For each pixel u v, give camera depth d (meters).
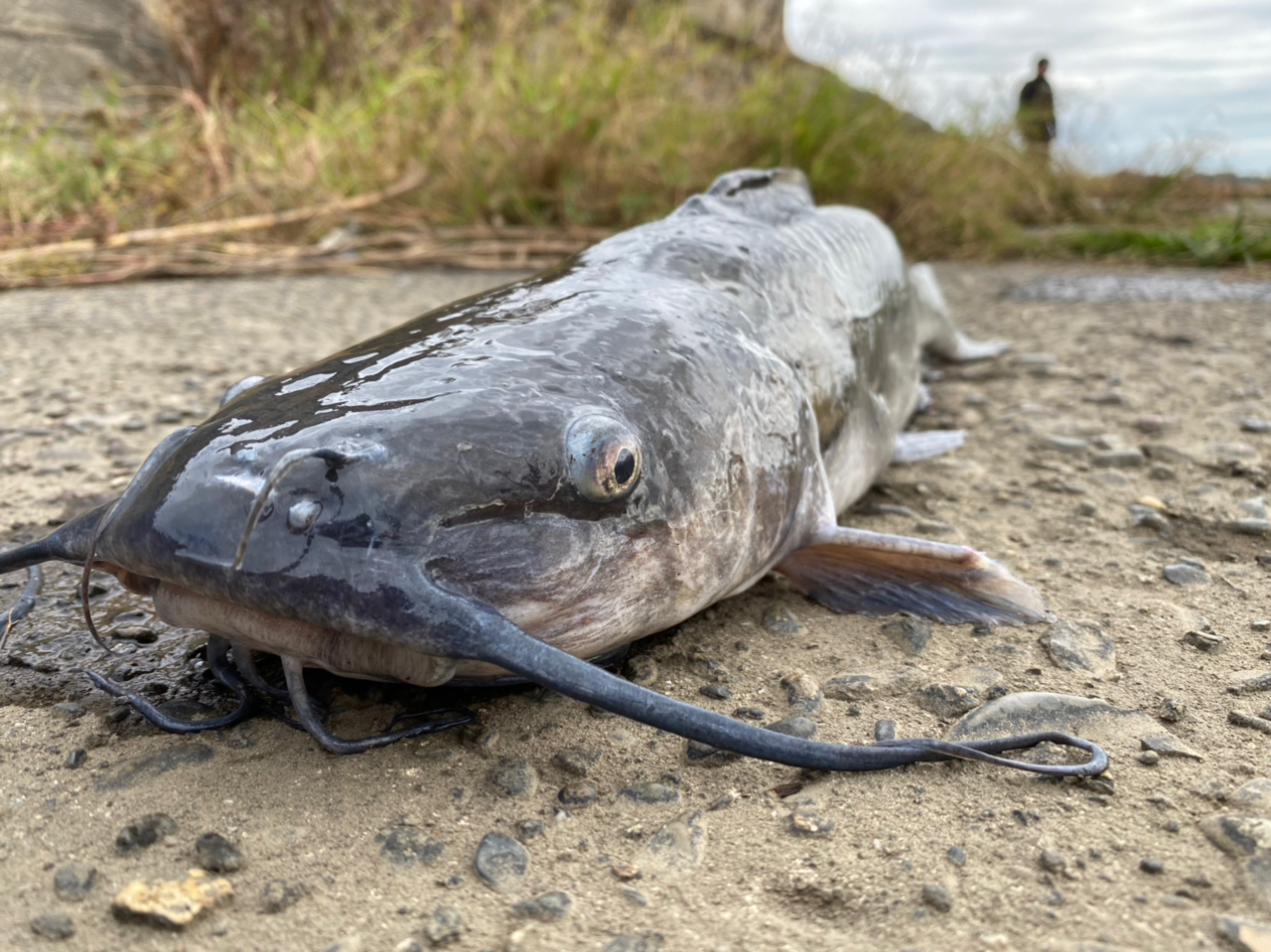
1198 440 0.56
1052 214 1.74
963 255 1.43
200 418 0.59
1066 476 0.52
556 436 0.26
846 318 0.45
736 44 1.70
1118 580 0.40
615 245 0.39
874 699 0.31
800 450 0.36
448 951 0.21
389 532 0.24
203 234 1.16
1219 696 0.31
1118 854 0.24
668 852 0.25
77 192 1.19
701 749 0.28
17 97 1.32
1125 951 0.21
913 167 1.42
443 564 0.24
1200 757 0.28
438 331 0.31
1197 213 1.84
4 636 0.35
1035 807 0.26
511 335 0.30
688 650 0.34
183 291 1.00
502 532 0.25
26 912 0.22
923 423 0.63
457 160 1.27
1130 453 0.54
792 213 0.48
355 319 0.89
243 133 1.30
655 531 0.29
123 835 0.24
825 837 0.25
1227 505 0.47
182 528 0.24
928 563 0.37
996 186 1.55
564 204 1.26
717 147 1.28
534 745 0.29
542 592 0.26
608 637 0.29
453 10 1.47
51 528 0.44
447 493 0.25
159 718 0.29
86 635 0.35
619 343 0.31
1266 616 0.37
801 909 0.23
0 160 1.15
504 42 1.37
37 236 1.09
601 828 0.25
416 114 1.31
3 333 0.78
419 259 1.17
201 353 0.74
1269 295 1.00
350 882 0.23
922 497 0.50
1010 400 0.67
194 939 0.22
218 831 0.25
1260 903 0.22
